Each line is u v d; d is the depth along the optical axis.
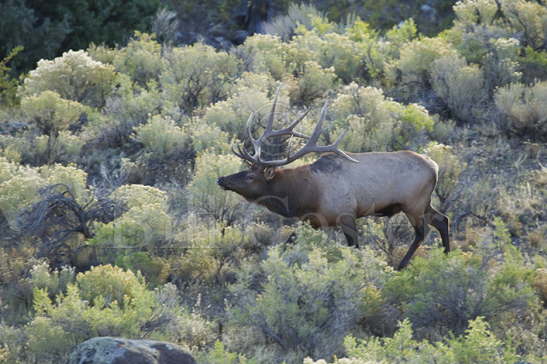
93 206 35.56
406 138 44.72
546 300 29.52
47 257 32.94
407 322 24.30
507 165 43.50
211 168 36.81
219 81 53.66
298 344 26.30
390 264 34.31
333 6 92.00
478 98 51.28
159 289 30.28
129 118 48.28
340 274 27.14
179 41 91.38
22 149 44.06
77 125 49.28
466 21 63.44
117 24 77.69
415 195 33.72
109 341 22.09
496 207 38.44
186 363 22.56
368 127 44.97
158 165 43.25
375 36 70.00
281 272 27.47
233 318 27.14
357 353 22.66
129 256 31.30
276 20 84.75
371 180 33.44
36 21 75.00
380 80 58.72
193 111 50.03
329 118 49.00
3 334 25.88
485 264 29.92
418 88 56.06
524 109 46.22
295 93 53.69
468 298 27.30
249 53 60.62
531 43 61.22
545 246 34.69
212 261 33.06
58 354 24.64
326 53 60.84
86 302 25.91
